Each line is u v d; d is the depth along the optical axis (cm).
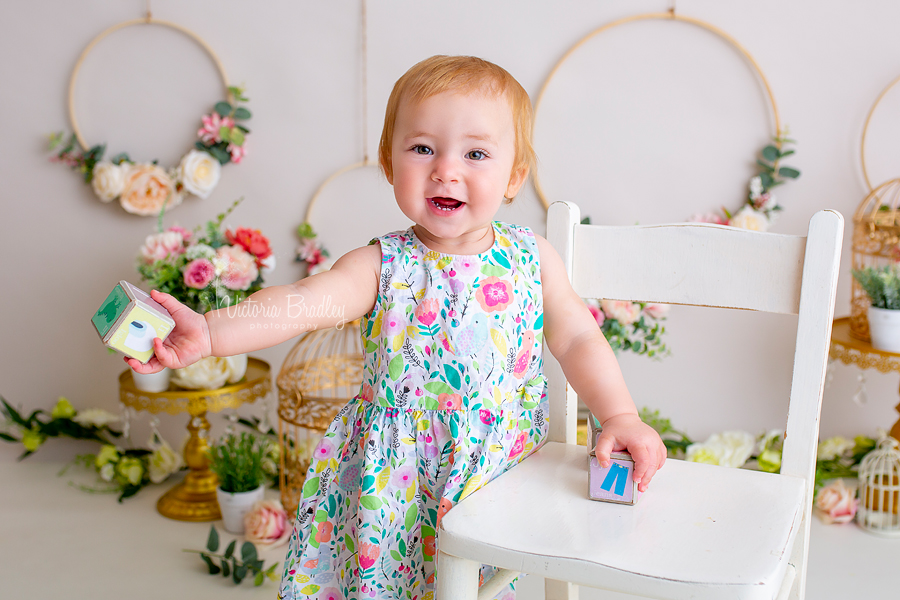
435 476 88
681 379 209
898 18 182
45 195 217
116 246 218
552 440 105
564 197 204
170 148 213
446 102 82
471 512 75
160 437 212
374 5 200
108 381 226
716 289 96
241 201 214
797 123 191
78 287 221
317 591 91
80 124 214
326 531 91
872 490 175
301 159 210
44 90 213
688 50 192
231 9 205
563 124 200
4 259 221
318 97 206
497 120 84
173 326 73
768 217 193
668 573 63
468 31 198
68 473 218
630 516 75
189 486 196
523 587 156
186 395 177
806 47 188
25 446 225
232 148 207
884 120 188
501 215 206
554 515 75
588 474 83
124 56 211
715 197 198
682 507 77
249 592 154
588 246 103
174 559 168
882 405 200
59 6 210
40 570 162
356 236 211
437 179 82
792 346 200
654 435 80
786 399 202
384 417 88
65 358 226
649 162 199
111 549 172
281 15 204
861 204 186
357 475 91
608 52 195
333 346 214
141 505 197
